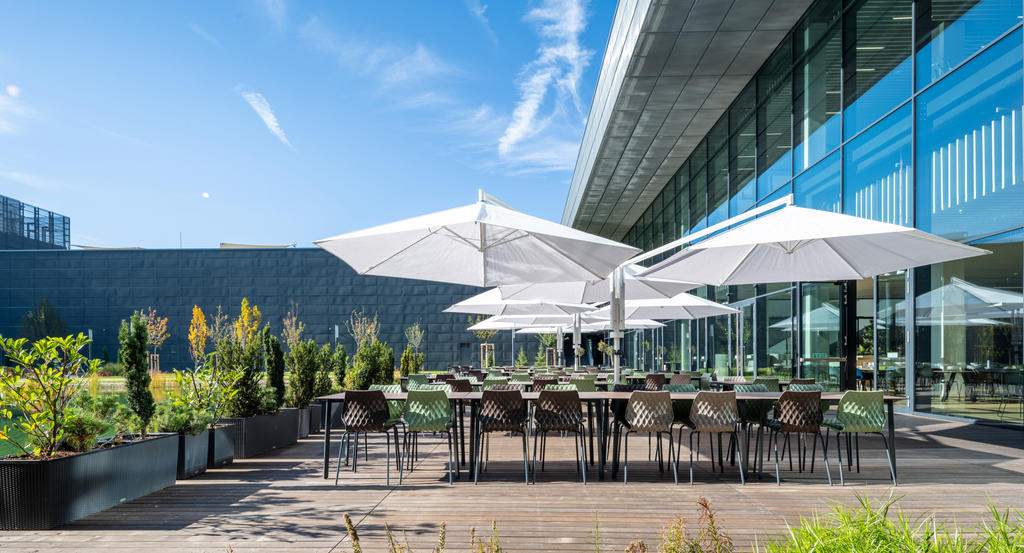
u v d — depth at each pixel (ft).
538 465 22.75
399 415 24.70
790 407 19.63
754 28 38.11
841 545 9.21
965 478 19.08
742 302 49.01
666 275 23.26
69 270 116.06
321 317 116.78
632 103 48.70
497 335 118.73
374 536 13.88
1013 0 24.30
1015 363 24.59
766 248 21.84
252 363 25.63
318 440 29.89
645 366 85.05
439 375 38.88
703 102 48.88
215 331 108.27
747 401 24.09
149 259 116.57
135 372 19.76
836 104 35.24
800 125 39.01
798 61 38.83
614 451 20.52
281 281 116.98
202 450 21.34
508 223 17.90
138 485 17.61
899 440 25.72
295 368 31.27
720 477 20.27
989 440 24.75
